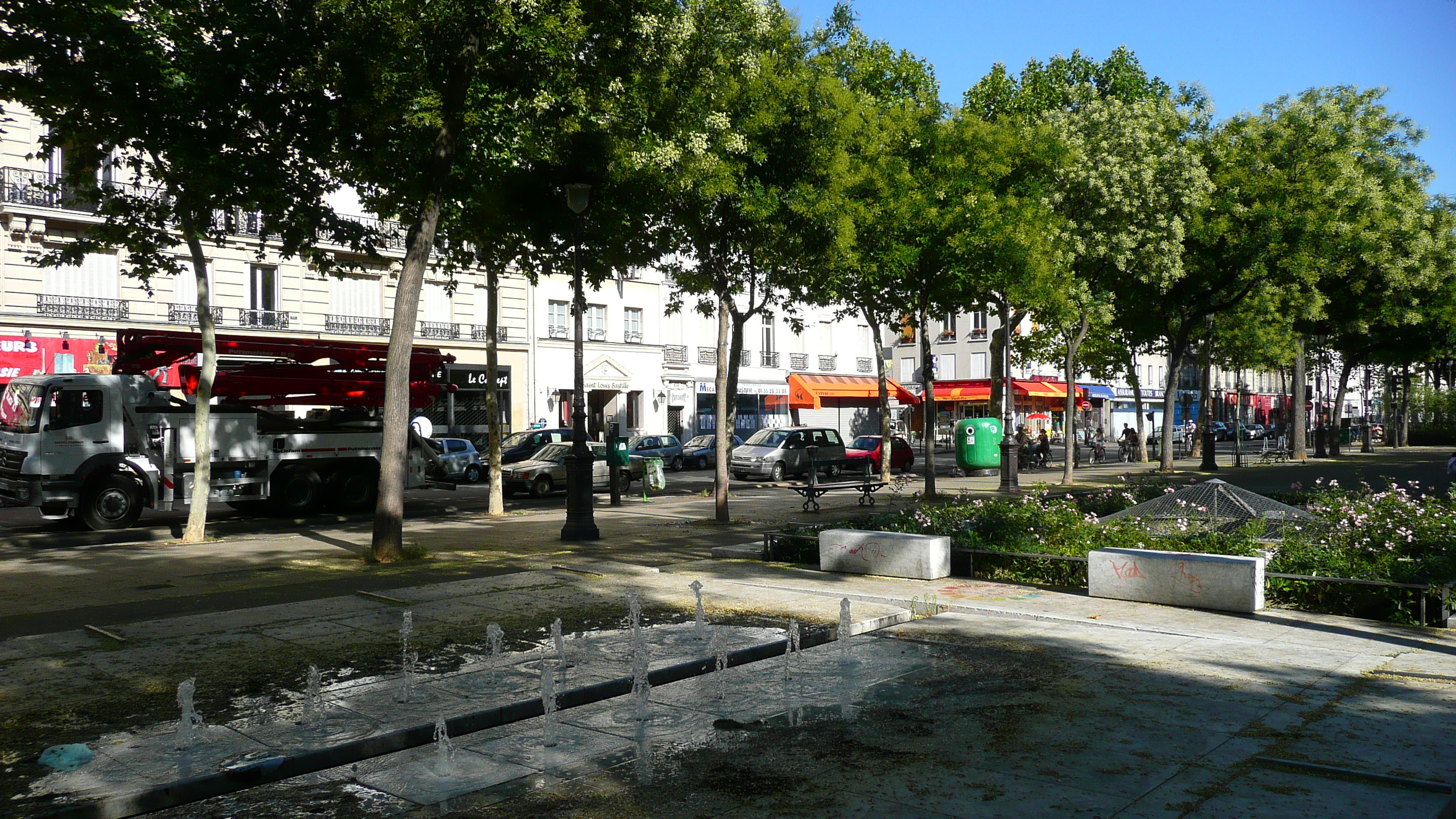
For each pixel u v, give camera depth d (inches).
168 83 443.8
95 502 663.1
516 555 503.8
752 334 1990.7
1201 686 240.7
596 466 994.7
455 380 1555.1
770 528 606.5
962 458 1052.5
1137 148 959.0
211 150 464.4
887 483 809.5
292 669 258.2
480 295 1598.2
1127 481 867.4
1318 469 1256.8
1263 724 208.2
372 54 451.2
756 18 613.9
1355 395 3499.0
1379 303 1376.7
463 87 476.4
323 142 480.7
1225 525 421.4
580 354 570.6
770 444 1212.5
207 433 583.2
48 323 1175.6
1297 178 1072.8
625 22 507.5
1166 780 175.8
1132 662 265.4
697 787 175.8
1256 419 3649.1
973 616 335.6
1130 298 1079.0
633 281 1788.9
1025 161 903.7
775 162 661.9
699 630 302.5
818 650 286.2
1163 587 346.6
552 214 599.2
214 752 190.1
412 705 222.1
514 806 167.6
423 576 429.7
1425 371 2443.4
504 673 251.4
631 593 370.9
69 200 1177.4
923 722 214.1
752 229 657.0
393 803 169.8
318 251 560.4
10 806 161.9
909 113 851.4
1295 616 327.6
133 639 297.1
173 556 511.8
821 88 652.1
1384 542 366.9
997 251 811.4
